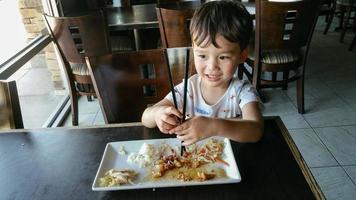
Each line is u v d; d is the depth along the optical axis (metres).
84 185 0.66
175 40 2.04
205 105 1.01
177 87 1.03
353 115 2.25
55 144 0.82
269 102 2.49
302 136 2.04
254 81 2.24
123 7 2.74
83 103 2.68
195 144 0.79
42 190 0.66
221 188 0.63
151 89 1.24
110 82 1.10
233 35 0.76
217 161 0.72
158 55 1.10
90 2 2.71
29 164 0.75
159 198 0.62
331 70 3.04
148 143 0.79
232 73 0.83
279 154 0.73
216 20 0.76
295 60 2.14
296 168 0.68
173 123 0.75
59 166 0.73
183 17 1.93
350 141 1.96
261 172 0.67
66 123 2.40
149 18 2.28
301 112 2.29
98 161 0.74
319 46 3.75
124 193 0.63
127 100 1.14
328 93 2.59
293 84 2.77
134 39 2.55
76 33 2.09
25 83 2.15
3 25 1.97
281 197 0.60
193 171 0.69
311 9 1.87
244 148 0.76
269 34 2.00
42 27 2.29
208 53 0.80
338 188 1.59
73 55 2.03
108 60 1.08
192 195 0.62
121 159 0.75
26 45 2.02
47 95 2.43
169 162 0.72
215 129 0.74
